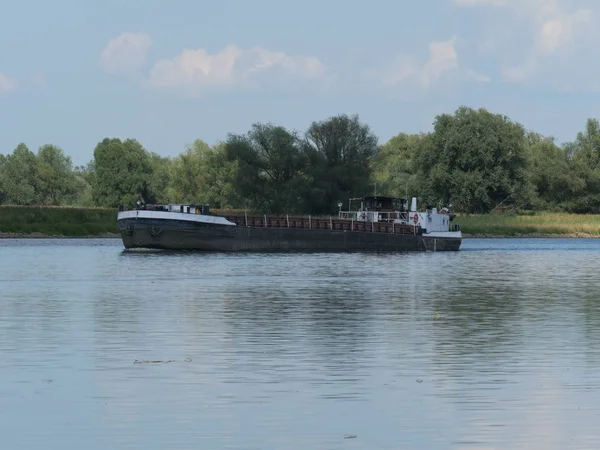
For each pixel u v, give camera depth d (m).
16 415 60.62
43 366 76.50
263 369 75.25
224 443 54.59
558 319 107.75
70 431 57.03
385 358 80.25
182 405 63.09
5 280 165.12
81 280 165.50
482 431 56.94
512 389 67.88
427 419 59.59
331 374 73.25
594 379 71.38
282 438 55.59
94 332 95.75
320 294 139.62
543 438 55.50
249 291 144.12
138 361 78.44
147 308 118.69
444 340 90.56
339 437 55.78
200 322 103.94
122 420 59.41
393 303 126.19
